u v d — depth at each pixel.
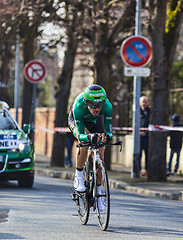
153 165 25.09
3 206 16.84
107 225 12.81
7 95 40.66
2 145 22.06
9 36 34.78
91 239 11.84
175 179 26.02
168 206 18.48
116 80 50.28
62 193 21.14
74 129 13.88
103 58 30.16
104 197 13.05
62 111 34.25
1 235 12.19
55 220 14.38
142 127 29.03
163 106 24.94
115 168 33.59
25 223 13.80
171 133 28.23
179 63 37.88
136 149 26.27
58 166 33.81
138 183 24.39
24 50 36.00
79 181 13.96
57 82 34.41
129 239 11.90
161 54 24.77
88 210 13.63
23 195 19.97
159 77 24.86
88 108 13.33
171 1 24.42
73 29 31.92
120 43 30.28
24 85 36.41
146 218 15.16
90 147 13.94
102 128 14.47
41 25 32.91
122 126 36.28
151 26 25.05
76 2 31.19
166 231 13.07
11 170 22.00
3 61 40.22
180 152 30.36
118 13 34.59
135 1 28.86
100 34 30.22
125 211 16.48
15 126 23.70
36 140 50.47
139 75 25.25
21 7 29.70
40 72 32.25
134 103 26.20
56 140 33.94
